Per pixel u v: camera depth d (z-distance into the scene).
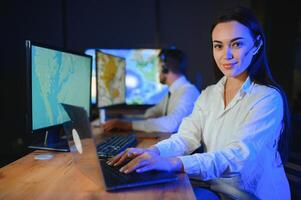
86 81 1.62
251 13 1.06
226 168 0.95
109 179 0.81
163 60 2.24
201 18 3.29
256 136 1.01
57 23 3.30
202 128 1.32
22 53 3.32
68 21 3.31
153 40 3.32
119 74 2.27
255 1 3.28
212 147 1.22
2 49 3.32
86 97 1.63
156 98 3.18
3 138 3.41
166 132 1.77
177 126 1.83
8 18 3.29
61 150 1.21
